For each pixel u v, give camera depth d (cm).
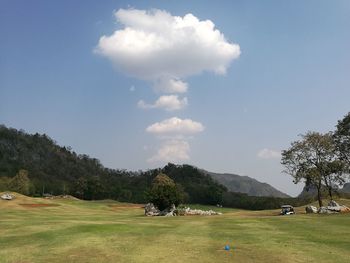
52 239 2409
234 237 2531
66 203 10231
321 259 1728
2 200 8769
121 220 4453
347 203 7406
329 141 6719
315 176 6488
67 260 1759
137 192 16800
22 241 2377
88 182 15925
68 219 4488
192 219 4584
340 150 7162
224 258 1769
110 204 11188
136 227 3184
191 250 1988
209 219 4484
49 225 3269
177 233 2775
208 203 14938
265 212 7188
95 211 8319
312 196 10812
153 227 3228
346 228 3031
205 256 1819
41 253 1934
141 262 1692
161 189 6812
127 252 1938
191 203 14925
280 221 3834
